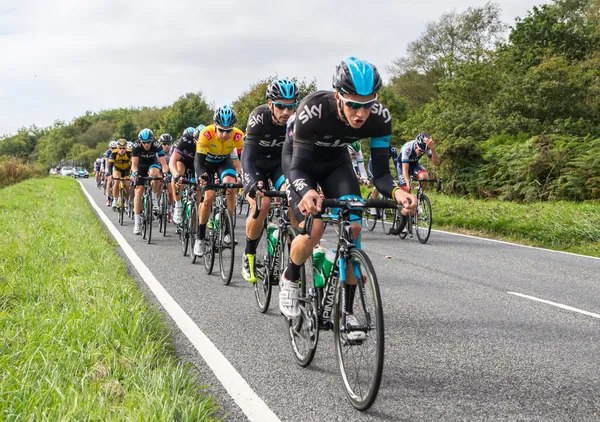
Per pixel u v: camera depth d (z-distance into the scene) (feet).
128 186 38.47
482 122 60.49
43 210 35.40
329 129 10.53
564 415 8.75
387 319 14.35
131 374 9.20
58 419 7.30
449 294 17.21
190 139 26.08
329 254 10.32
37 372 8.91
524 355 11.62
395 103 105.70
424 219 28.84
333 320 10.00
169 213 32.32
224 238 18.63
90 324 11.41
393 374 10.50
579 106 64.44
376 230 35.12
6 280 15.03
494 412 8.83
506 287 18.28
